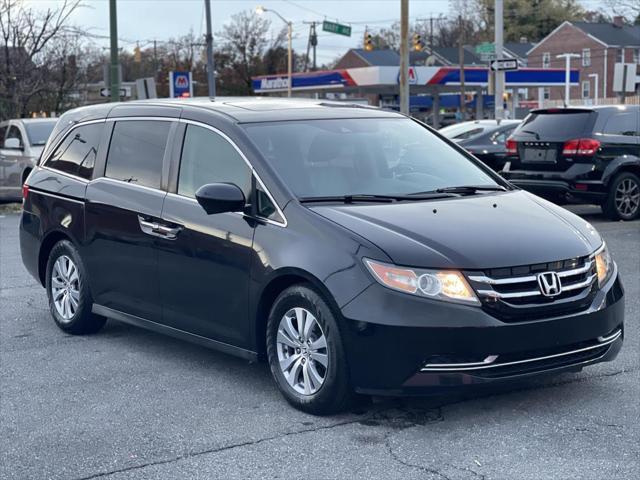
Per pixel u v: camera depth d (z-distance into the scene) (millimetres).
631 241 12266
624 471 4473
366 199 5766
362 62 87000
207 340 6148
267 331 5625
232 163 6059
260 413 5445
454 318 4902
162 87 74500
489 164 17578
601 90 85875
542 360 5125
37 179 7832
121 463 4727
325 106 6789
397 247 5082
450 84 49281
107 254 6945
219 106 6566
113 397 5840
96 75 37312
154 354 6875
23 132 17984
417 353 4918
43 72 30078
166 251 6332
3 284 9820
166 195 6449
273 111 6461
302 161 5969
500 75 27562
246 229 5746
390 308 4957
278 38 77750
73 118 7773
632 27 88438
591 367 6277
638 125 14695
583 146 14227
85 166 7363
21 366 6625
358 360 5055
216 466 4652
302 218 5488
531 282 5102
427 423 5199
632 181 14602
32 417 5492
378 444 4891
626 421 5188
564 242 5352
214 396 5805
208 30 39562
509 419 5246
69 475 4594
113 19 23359
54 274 7625
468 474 4469
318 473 4527
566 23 87938
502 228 5379
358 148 6270
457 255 5035
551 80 52688
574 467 4531
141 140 6871
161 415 5465
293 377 5488
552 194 14727
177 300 6305
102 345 7180
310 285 5328
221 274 5895
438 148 6676
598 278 5430
